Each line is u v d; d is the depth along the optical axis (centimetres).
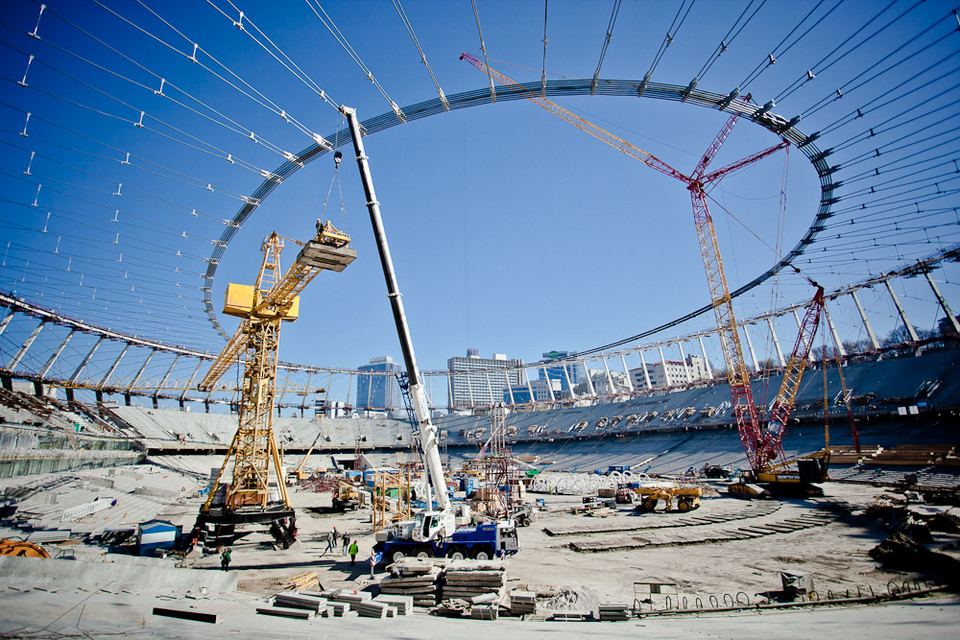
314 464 13288
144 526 3184
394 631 1492
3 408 6291
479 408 17012
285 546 3634
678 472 8925
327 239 3362
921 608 1700
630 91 6844
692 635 1420
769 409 9381
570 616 1842
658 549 3312
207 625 1403
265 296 4319
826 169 7500
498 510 4800
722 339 7306
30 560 1691
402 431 16188
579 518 4872
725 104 6700
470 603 1986
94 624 1266
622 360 14612
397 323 2845
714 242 7431
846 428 8038
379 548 2961
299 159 6531
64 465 5819
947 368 7575
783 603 1939
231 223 7019
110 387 9512
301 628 1471
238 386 7306
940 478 5569
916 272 8512
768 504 5184
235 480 4112
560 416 14562
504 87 6831
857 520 3962
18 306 7419
